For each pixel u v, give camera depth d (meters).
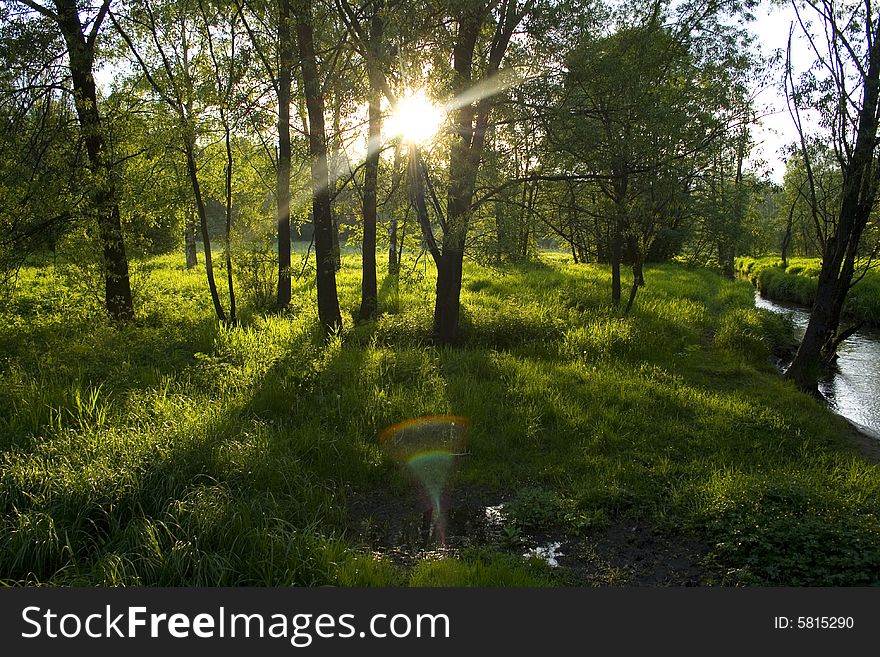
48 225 12.33
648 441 7.93
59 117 12.34
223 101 12.30
